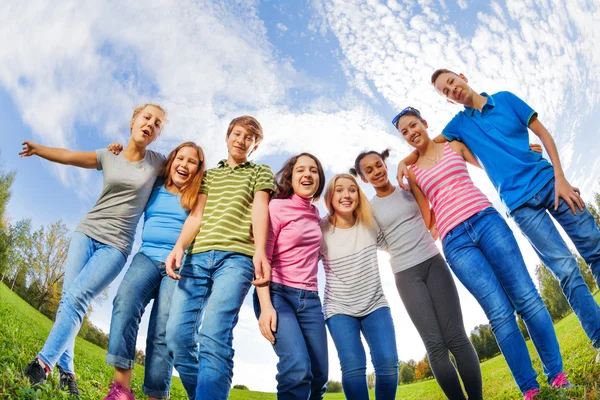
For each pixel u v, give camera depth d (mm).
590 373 3080
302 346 2639
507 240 3164
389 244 3795
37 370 2771
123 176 3488
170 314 2846
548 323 3002
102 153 3604
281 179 3348
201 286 2920
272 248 3033
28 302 9641
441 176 3580
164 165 3715
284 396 2557
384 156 4309
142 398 4352
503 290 3139
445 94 3916
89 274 3160
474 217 3314
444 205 3502
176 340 2766
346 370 3008
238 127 3557
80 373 4391
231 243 2961
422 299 3490
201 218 3227
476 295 3193
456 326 3363
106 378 4660
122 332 2900
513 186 3502
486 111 3779
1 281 9453
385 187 4027
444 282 3535
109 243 3352
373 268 3367
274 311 2738
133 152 3635
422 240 3695
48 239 10680
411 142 3906
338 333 3150
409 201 3879
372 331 3168
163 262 3217
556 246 3281
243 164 3467
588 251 3221
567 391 2809
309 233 3139
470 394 3232
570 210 3283
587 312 3092
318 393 2912
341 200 3482
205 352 2520
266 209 3029
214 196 3275
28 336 5160
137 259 3195
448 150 3740
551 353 2975
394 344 3098
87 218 3406
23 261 10023
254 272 2965
